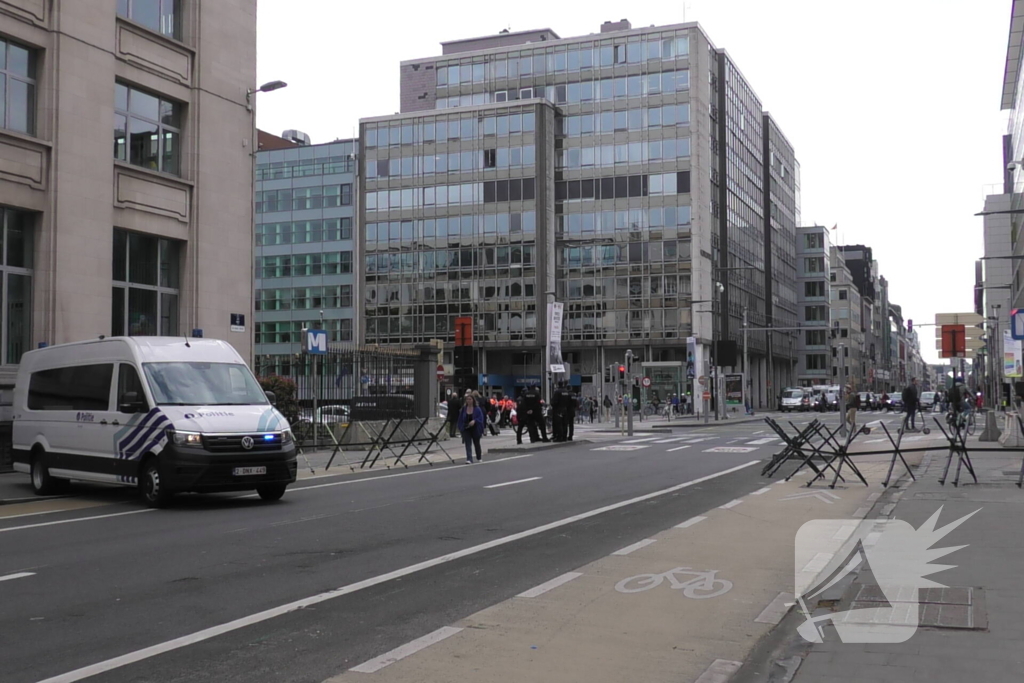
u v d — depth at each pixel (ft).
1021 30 173.88
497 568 30.04
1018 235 193.88
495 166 255.50
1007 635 20.20
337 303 270.87
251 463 46.55
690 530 37.17
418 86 278.46
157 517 43.11
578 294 255.29
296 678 18.31
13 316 70.23
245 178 91.35
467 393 79.87
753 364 318.45
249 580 28.17
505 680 17.87
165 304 83.97
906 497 47.21
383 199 265.34
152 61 81.30
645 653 19.83
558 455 87.71
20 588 27.09
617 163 253.85
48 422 54.19
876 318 598.75
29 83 71.51
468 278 256.52
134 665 19.31
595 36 258.37
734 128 289.74
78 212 73.51
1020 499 45.96
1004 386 167.84
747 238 303.68
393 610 24.21
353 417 99.04
